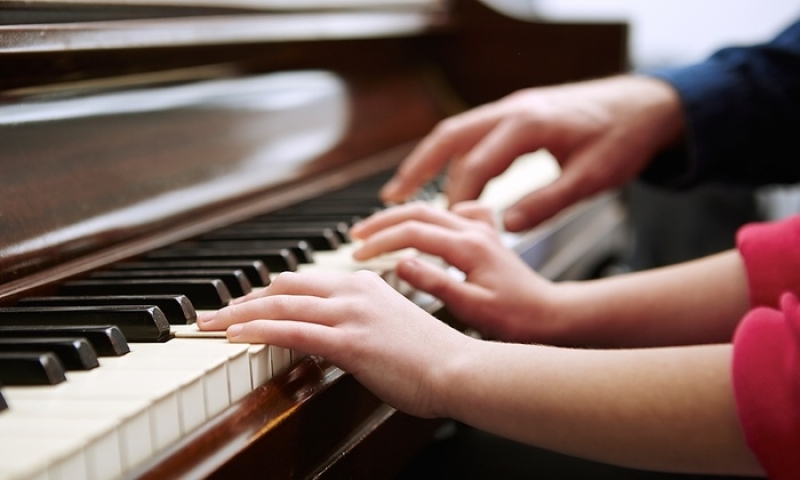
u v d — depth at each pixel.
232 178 1.16
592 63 1.70
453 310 1.01
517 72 1.75
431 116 1.71
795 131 1.31
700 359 0.86
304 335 0.84
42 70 0.97
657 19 3.12
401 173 1.20
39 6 0.95
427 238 1.01
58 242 0.95
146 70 1.11
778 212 2.66
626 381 0.86
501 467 1.10
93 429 0.71
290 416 0.81
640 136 1.24
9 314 0.85
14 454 0.69
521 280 1.04
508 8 1.82
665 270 1.09
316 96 1.36
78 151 1.00
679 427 0.85
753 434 0.83
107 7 1.03
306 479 0.82
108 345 0.81
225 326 0.85
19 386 0.76
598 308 1.05
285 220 1.12
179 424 0.76
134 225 1.02
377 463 0.89
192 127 1.14
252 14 1.22
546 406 0.86
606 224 1.65
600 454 0.86
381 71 1.60
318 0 1.35
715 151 1.29
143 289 0.91
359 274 0.90
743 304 1.05
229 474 0.76
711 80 1.29
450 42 1.78
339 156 1.34
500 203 1.29
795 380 0.83
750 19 3.03
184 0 1.13
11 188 0.93
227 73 1.23
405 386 0.86
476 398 0.87
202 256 0.99
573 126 1.19
